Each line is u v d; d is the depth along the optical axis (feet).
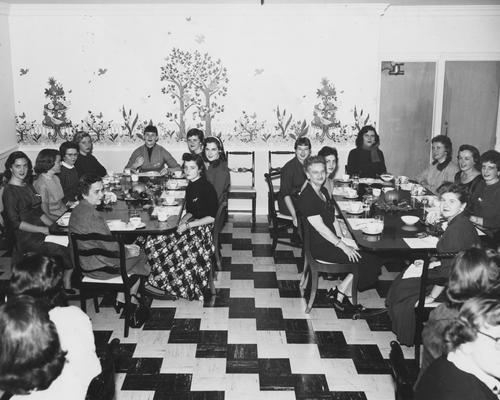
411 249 12.18
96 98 24.31
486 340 5.59
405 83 25.52
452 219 11.62
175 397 10.94
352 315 14.69
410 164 26.30
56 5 23.16
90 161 21.12
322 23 23.72
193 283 15.46
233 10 23.50
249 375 11.76
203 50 23.97
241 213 25.66
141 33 23.79
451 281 7.35
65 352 6.13
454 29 24.89
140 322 14.03
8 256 19.22
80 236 12.62
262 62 24.11
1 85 22.79
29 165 15.51
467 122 25.94
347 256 14.20
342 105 24.50
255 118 24.63
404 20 24.81
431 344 7.01
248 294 16.12
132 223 13.82
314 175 13.78
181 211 15.43
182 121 24.61
